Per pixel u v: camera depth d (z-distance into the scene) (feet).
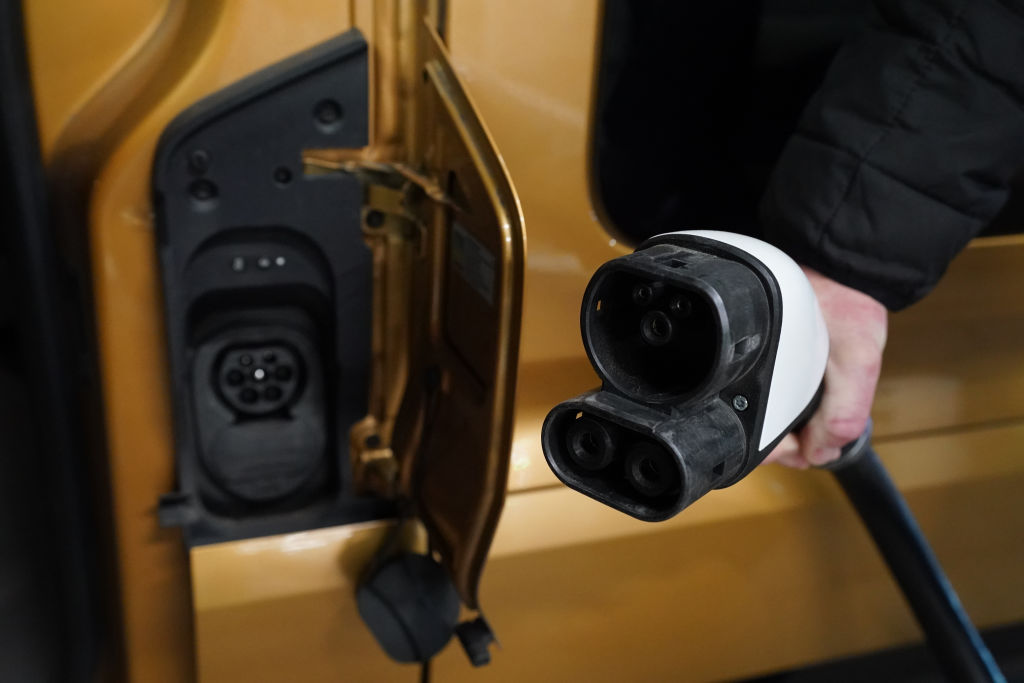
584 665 4.16
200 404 3.54
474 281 3.01
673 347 1.96
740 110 4.00
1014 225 4.51
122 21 3.29
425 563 3.56
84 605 4.08
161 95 3.08
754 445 2.11
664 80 3.68
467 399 3.14
